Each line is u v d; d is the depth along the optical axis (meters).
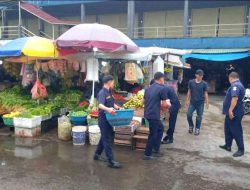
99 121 5.98
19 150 7.09
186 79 22.44
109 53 9.09
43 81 10.15
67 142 7.75
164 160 6.58
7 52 8.03
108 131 6.04
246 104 13.12
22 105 9.23
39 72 10.05
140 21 25.58
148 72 11.24
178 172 5.90
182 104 15.70
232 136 7.24
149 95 6.37
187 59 21.14
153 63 11.26
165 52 11.57
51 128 9.13
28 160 6.43
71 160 6.44
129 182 5.39
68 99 9.70
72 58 8.97
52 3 23.69
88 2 22.89
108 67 10.24
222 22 23.44
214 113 13.12
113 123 5.90
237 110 6.89
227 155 7.04
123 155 6.82
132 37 21.84
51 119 9.14
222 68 22.23
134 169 6.00
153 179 5.54
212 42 19.80
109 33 8.04
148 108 6.37
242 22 22.88
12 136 8.26
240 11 22.88
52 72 10.16
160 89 6.32
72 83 10.62
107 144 6.00
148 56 9.71
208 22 23.83
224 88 22.16
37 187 5.15
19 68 10.94
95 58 8.89
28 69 9.81
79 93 10.02
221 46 19.67
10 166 6.08
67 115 8.64
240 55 18.20
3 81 11.91
